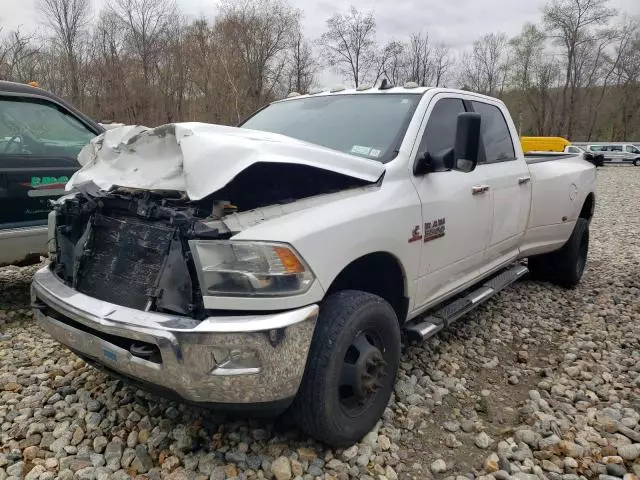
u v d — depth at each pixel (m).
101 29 33.06
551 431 3.07
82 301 2.62
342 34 38.47
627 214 12.52
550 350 4.28
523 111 57.50
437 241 3.41
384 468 2.75
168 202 2.59
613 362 4.02
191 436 2.87
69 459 2.71
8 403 3.21
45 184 4.68
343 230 2.65
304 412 2.60
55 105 4.86
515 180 4.47
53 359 3.79
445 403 3.39
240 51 31.31
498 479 2.69
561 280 5.82
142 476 2.60
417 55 41.50
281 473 2.60
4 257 4.46
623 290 5.80
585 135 60.22
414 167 3.30
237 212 2.50
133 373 2.45
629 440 3.01
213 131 2.75
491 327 4.65
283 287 2.38
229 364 2.31
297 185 2.77
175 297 2.42
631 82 56.91
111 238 2.72
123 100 31.36
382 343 2.94
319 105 4.05
